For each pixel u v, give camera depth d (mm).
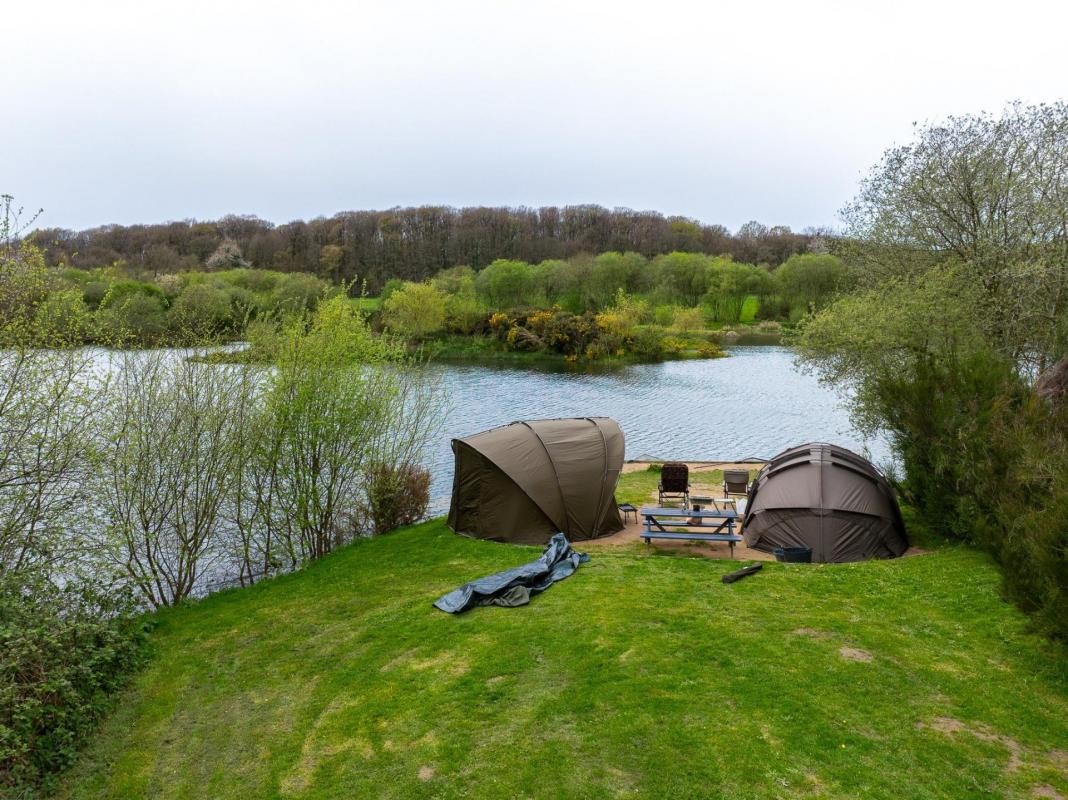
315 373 16109
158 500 14188
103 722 8969
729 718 7562
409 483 18203
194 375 14492
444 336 78750
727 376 57625
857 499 13898
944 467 13297
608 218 137500
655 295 88125
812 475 14555
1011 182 18406
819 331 20109
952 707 7668
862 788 6383
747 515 15844
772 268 117812
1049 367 16797
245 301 18234
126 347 14133
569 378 56781
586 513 15516
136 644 11070
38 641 8758
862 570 12125
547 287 93062
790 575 11992
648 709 7828
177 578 15016
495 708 8180
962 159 18984
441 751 7477
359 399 16547
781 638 9414
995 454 11656
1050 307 18328
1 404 10672
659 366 64875
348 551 16094
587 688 8391
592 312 80500
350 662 9906
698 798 6418
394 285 91625
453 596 11523
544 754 7219
